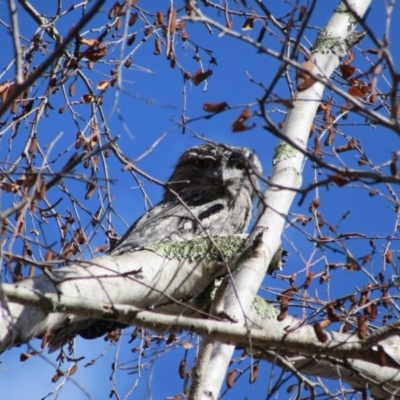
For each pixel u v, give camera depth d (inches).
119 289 385.1
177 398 424.8
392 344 446.3
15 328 305.3
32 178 307.3
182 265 421.7
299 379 370.0
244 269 403.9
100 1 254.8
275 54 265.9
